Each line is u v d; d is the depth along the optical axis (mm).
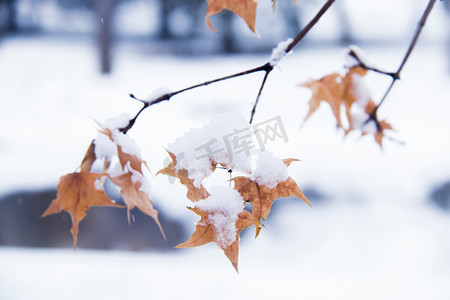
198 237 973
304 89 11609
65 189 973
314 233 5949
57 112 11305
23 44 17672
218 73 14328
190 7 17531
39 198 6340
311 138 8461
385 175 7203
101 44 14789
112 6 16297
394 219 6203
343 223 6156
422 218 6238
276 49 1012
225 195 972
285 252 5656
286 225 6102
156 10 19125
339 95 1487
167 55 16969
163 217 5992
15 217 6148
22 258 5516
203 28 17812
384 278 5031
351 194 6758
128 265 5340
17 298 4652
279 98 11172
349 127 1518
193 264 5402
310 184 6961
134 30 20344
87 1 18844
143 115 10703
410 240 5770
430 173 7133
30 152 8281
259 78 12977
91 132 9773
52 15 19984
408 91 11344
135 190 946
